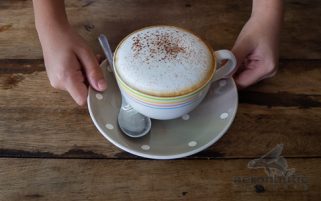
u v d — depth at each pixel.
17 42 0.32
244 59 0.31
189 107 0.24
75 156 0.25
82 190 0.24
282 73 0.31
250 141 0.27
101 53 0.32
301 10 0.37
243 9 0.37
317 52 0.33
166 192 0.24
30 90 0.29
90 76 0.27
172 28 0.25
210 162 0.25
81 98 0.26
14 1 0.36
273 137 0.27
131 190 0.24
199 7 0.37
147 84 0.22
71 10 0.36
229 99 0.27
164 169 0.25
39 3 0.31
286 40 0.34
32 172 0.24
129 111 0.27
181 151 0.24
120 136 0.25
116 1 0.37
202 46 0.24
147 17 0.36
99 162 0.25
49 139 0.26
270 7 0.33
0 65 0.30
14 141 0.26
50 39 0.29
